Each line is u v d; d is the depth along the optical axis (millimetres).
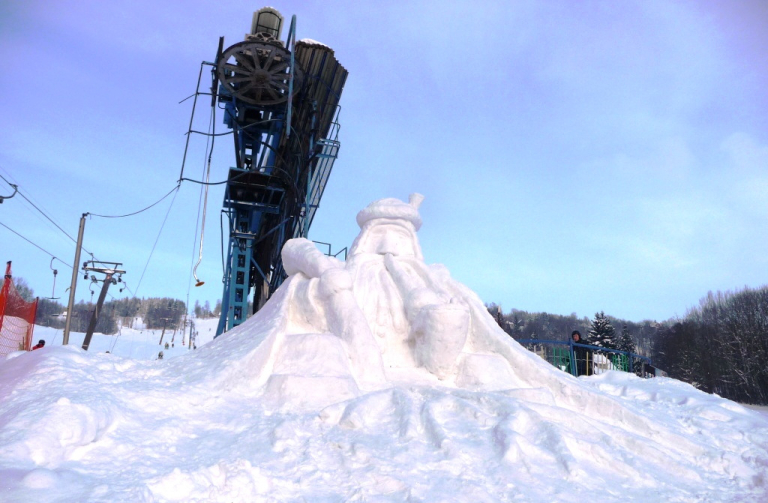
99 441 3344
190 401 4477
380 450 3713
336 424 4215
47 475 2602
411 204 8023
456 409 4582
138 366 5805
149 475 2986
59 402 3367
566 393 5656
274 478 3209
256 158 19203
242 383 5121
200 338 69062
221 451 3605
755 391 37625
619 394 7371
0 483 2486
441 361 6102
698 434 5195
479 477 3445
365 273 6961
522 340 12742
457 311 5992
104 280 24156
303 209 19719
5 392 4184
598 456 3951
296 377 4953
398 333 6598
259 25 18719
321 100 19734
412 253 7445
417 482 3268
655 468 4059
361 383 5512
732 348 39469
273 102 18109
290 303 6473
